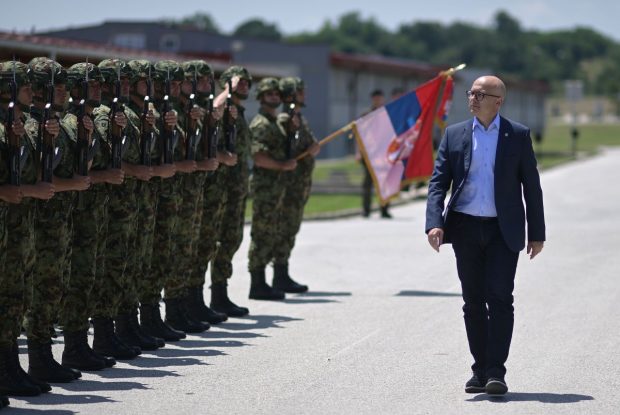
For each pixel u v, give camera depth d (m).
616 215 27.42
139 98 10.98
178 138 11.38
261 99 14.18
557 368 10.40
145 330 11.60
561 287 15.46
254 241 14.50
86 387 9.49
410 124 16.20
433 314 13.45
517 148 9.30
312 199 34.72
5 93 8.72
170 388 9.50
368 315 13.38
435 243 9.23
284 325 12.69
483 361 9.45
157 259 11.58
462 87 80.62
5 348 9.06
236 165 13.11
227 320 13.01
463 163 9.35
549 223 25.25
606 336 11.98
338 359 10.79
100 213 10.15
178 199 11.66
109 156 10.11
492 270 9.22
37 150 8.98
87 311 10.16
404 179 16.28
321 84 67.44
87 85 9.61
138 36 64.62
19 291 8.98
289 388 9.54
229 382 9.75
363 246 20.94
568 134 128.50
